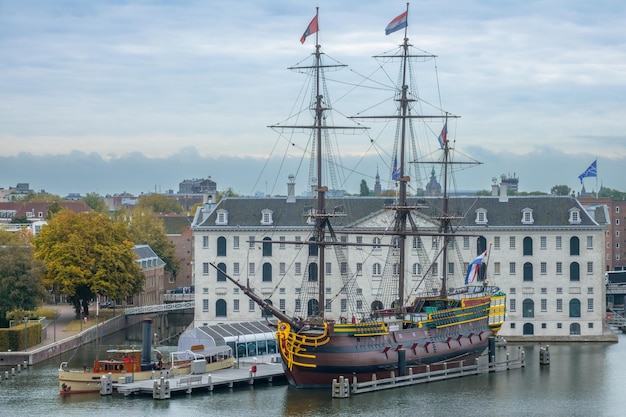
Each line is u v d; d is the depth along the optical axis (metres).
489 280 188.50
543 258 187.62
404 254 179.50
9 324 170.38
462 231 188.38
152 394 133.75
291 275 189.75
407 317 153.12
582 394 136.62
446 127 182.25
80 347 177.38
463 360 157.25
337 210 190.62
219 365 149.25
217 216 191.00
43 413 124.19
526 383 144.75
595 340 186.25
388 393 137.62
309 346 138.12
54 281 191.62
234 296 190.00
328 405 129.50
